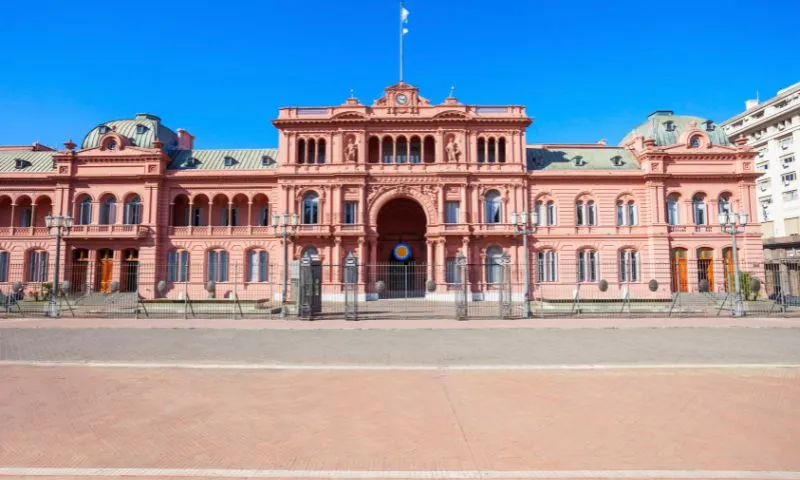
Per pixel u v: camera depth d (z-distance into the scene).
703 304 40.09
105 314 33.97
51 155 57.09
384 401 11.41
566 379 13.66
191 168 55.38
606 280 46.47
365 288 49.66
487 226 51.22
